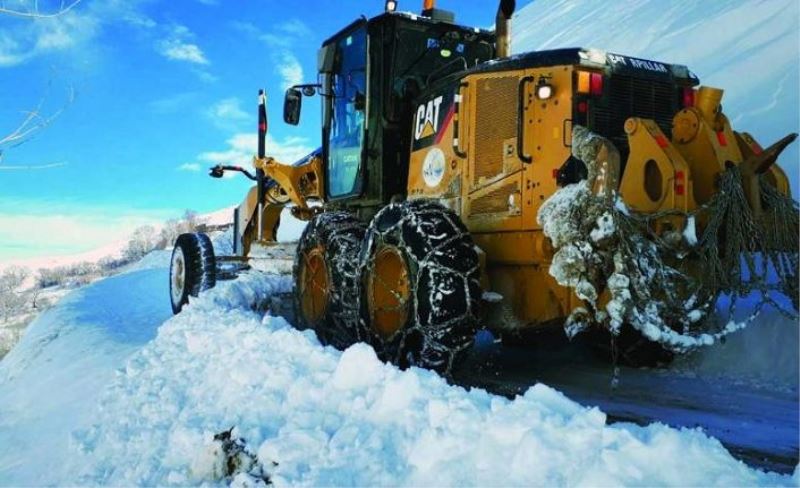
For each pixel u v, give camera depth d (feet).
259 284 22.93
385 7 20.58
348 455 9.25
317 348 13.26
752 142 14.49
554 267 12.59
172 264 26.43
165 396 14.16
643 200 13.21
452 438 8.48
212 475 10.71
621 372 16.84
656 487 6.93
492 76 15.42
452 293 13.48
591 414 8.26
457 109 16.14
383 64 19.86
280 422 11.14
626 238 12.16
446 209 14.57
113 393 16.14
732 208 12.92
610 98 14.60
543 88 14.23
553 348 18.98
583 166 13.61
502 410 8.72
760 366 15.52
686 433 7.90
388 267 15.01
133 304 39.19
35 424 19.65
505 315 14.88
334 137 21.98
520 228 14.55
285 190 25.50
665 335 12.01
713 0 51.47
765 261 13.12
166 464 11.63
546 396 9.30
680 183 12.88
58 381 23.26
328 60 21.62
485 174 15.47
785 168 25.09
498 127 15.21
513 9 19.12
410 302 13.80
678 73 15.48
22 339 39.81
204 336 16.88
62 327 33.78
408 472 8.53
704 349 16.61
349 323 16.48
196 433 11.76
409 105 19.53
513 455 7.86
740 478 7.02
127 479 11.67
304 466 9.49
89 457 13.51
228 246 63.82
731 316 12.76
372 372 11.15
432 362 13.42
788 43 34.73
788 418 12.40
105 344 26.22
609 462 7.20
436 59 20.34
